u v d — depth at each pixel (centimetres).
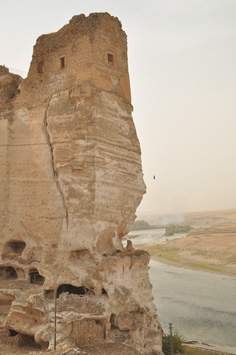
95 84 2884
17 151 3173
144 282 2925
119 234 3075
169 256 12056
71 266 2744
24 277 2992
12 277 3134
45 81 3144
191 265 10106
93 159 2789
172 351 3125
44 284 2717
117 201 2920
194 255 11831
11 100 3325
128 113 3106
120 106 3045
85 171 2805
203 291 6688
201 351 3497
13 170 3173
